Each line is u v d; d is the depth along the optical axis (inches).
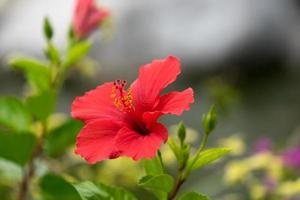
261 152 60.4
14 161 48.7
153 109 38.7
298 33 117.0
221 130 99.9
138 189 65.7
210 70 113.5
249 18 117.4
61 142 50.0
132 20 119.5
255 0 120.0
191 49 115.6
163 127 37.7
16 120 50.5
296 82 113.9
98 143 38.1
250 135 100.5
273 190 57.9
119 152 37.4
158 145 37.0
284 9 119.3
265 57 114.7
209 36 116.3
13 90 112.8
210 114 39.1
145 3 121.3
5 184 57.3
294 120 104.5
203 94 109.3
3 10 124.3
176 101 38.2
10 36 118.6
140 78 39.6
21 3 124.0
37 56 114.7
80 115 39.7
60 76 51.0
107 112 39.7
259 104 109.3
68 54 50.4
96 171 64.0
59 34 115.1
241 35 115.6
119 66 115.8
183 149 39.1
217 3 119.6
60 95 110.8
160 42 117.0
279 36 116.4
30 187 50.6
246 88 112.9
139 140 37.5
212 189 77.0
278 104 109.3
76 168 64.1
